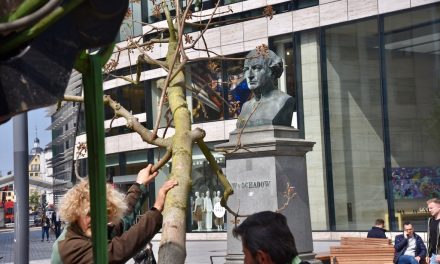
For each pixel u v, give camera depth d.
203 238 32.81
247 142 12.67
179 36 4.88
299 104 30.70
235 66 30.78
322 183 30.05
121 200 3.65
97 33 1.98
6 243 48.03
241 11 31.95
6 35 1.85
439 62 27.42
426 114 27.89
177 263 3.71
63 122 48.16
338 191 29.69
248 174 12.73
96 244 2.19
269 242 2.49
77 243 3.46
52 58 1.92
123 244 3.43
